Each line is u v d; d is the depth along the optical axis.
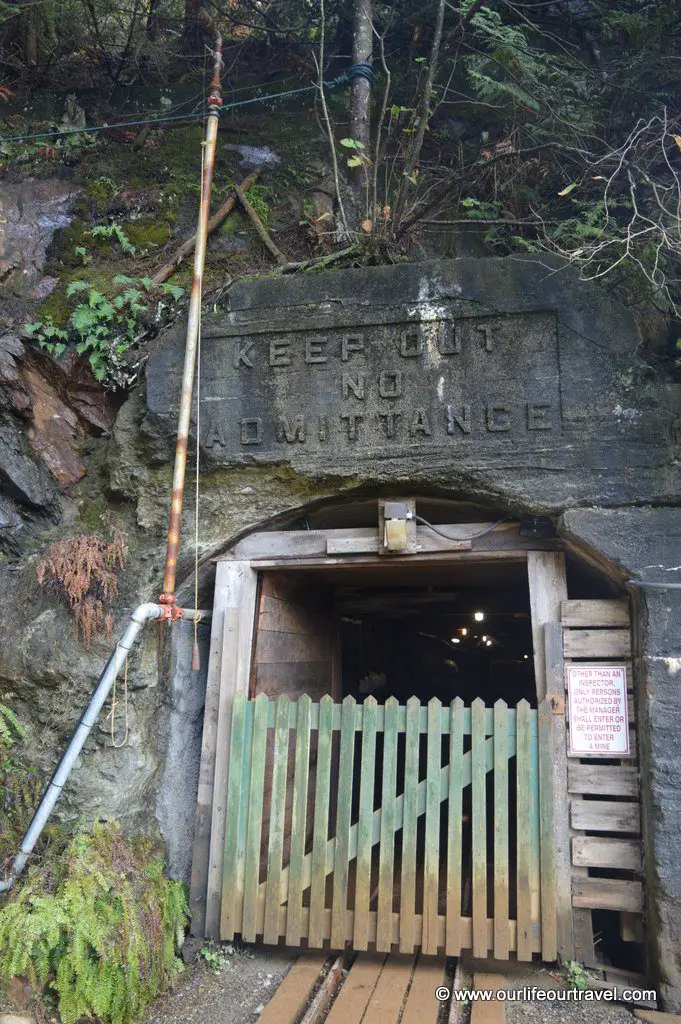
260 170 6.84
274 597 5.75
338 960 4.53
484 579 7.09
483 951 4.23
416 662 11.48
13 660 4.71
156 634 5.06
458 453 4.75
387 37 7.72
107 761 4.60
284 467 4.99
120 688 4.70
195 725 5.38
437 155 7.03
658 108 6.37
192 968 4.49
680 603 4.28
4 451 5.17
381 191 6.81
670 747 4.15
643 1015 3.91
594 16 7.30
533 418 4.66
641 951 4.36
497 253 6.38
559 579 4.77
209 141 5.38
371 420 4.89
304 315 5.02
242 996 4.19
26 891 3.91
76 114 7.42
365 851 4.45
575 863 4.32
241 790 4.73
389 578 6.97
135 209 6.35
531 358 4.71
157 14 8.19
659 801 4.11
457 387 4.80
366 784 4.52
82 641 4.74
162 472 5.15
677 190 5.67
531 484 4.64
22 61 7.92
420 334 4.87
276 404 5.02
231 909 4.57
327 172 6.95
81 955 3.71
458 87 7.35
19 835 4.35
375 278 4.95
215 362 5.11
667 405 4.52
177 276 5.93
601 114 6.68
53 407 5.44
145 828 4.80
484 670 11.23
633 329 4.59
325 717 4.65
